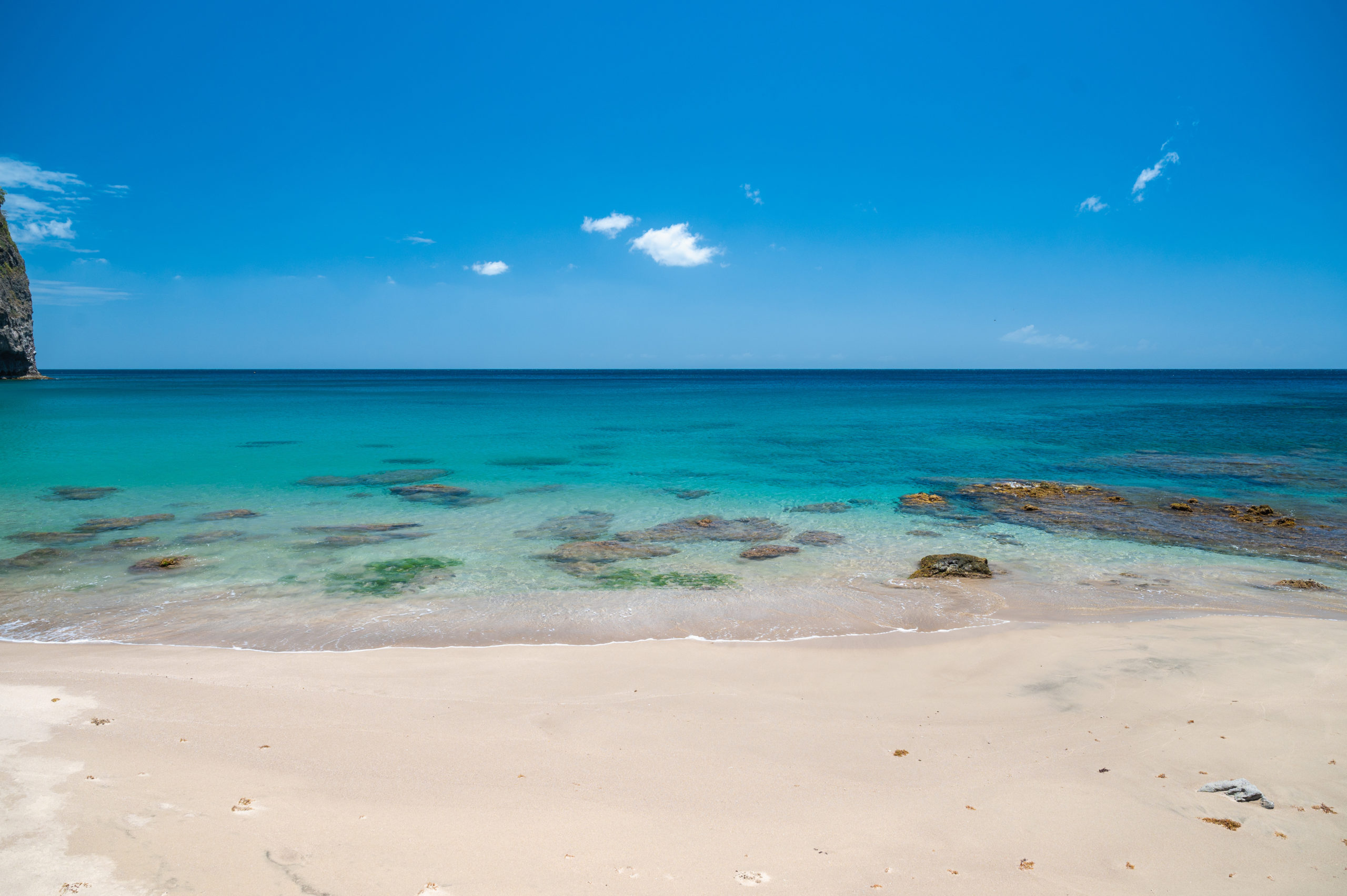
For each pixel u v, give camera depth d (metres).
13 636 11.83
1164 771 7.25
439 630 12.34
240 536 18.50
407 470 29.41
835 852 5.83
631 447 37.88
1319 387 128.00
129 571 15.39
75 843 5.56
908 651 11.31
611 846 5.85
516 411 64.38
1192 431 46.00
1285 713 8.52
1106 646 11.23
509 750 7.75
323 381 180.62
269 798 6.47
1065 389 120.25
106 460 31.02
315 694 9.30
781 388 126.62
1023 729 8.38
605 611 13.36
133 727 8.02
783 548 17.86
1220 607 13.67
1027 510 22.25
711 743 8.00
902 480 27.70
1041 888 5.39
